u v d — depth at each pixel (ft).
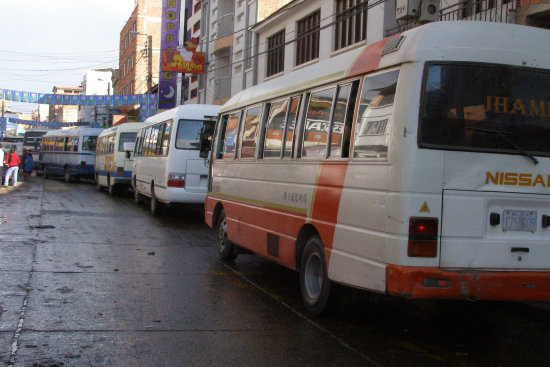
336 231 19.29
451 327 21.17
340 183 19.22
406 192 16.07
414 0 30.86
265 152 26.40
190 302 22.77
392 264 16.25
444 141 16.38
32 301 21.76
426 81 16.42
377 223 16.97
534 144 17.17
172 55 101.65
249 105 29.35
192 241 39.50
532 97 17.28
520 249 16.84
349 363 16.44
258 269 30.42
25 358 15.83
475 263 16.46
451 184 16.30
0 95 101.65
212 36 103.76
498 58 16.97
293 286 26.53
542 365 17.10
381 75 17.79
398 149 16.33
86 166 106.73
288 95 24.49
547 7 33.12
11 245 33.55
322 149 20.92
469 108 16.66
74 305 21.52
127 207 62.54
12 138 173.99
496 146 16.79
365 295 20.40
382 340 18.85
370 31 53.26
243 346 17.60
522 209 16.99
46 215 50.19
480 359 17.43
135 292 23.98
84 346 17.07
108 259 31.04
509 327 21.49
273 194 24.98
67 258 30.68
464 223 16.38
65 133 114.42
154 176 54.19
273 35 77.77
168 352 16.81
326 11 62.34
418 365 16.56
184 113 48.75
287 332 19.24
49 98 106.52
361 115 18.53
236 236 29.66
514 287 16.52
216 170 33.76
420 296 15.89
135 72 180.45
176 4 115.65
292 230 22.89
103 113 209.67
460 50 16.70
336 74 20.54
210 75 103.86
